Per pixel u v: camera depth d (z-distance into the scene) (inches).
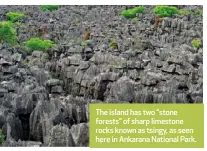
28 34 4045.3
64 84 2699.3
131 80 2300.7
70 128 1653.5
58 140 1545.3
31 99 1892.2
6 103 1883.6
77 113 1815.9
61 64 2817.4
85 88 2432.3
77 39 3887.8
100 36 3841.0
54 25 4490.7
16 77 2364.7
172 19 4256.9
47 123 1670.8
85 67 2628.0
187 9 5017.2
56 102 1814.7
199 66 2546.8
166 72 2492.6
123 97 2071.9
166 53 2923.2
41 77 2524.6
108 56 2760.8
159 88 2172.7
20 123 1756.9
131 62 2605.8
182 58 2632.9
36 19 4815.5
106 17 4968.0
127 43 3476.9
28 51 3363.7
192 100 2102.6
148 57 2962.6
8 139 1605.6
